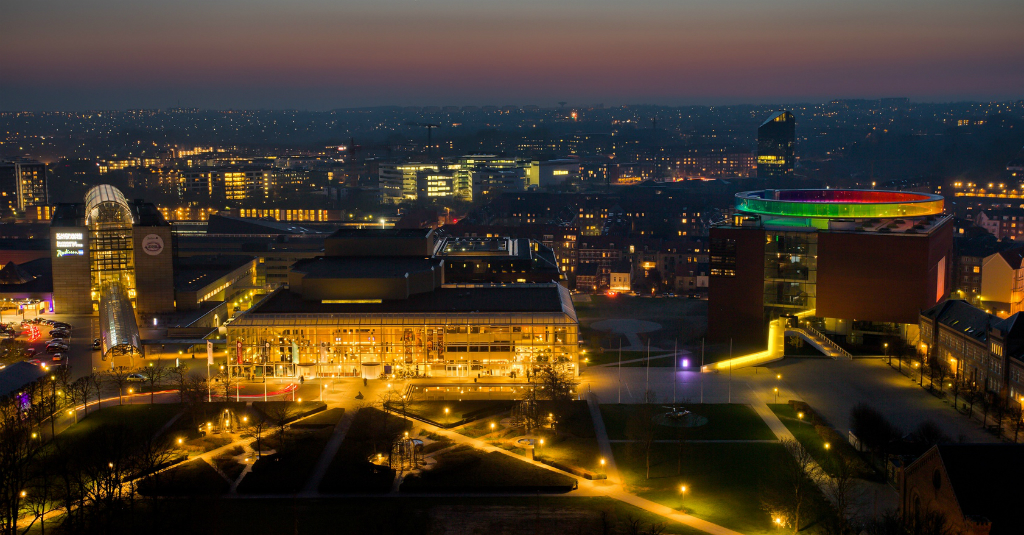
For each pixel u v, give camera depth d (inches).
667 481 7278.5
